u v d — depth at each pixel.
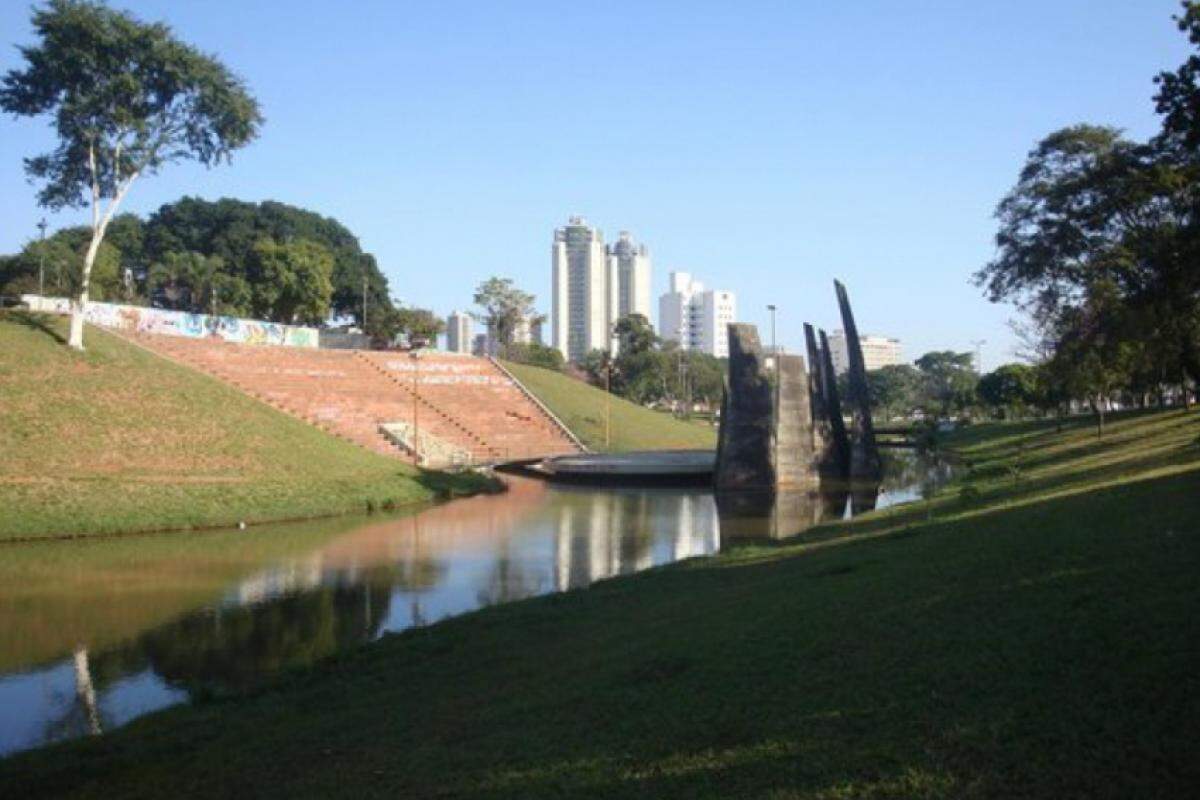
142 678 16.25
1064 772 6.71
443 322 110.38
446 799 8.30
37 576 25.17
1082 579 11.62
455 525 36.09
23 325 49.75
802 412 51.97
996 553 14.70
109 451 39.59
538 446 73.19
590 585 21.80
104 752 11.83
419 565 27.03
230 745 11.52
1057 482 27.27
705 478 55.84
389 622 20.11
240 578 25.00
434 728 10.83
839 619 12.22
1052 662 8.76
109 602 22.03
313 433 49.94
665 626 14.69
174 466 40.03
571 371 128.38
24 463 36.50
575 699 10.84
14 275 80.38
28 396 41.81
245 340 72.75
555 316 198.50
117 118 45.25
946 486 42.19
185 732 12.35
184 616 20.66
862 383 56.75
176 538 32.25
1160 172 34.62
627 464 57.66
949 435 99.00
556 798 7.82
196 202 110.75
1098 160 40.75
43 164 47.91
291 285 94.44
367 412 65.50
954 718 7.93
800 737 8.19
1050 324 46.53
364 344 91.38
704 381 148.88
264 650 17.92
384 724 11.42
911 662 9.62
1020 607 10.89
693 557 25.56
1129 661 8.41
